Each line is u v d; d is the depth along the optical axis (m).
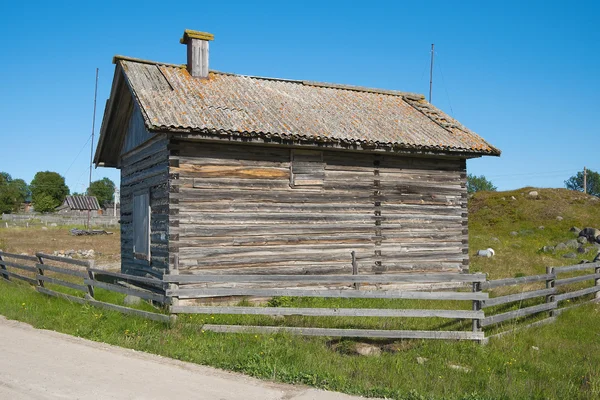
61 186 117.69
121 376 6.62
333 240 13.60
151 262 13.34
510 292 13.86
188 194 12.12
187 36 14.98
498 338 9.30
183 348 7.96
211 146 12.44
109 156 17.22
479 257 21.89
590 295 13.23
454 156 14.94
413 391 6.48
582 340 9.96
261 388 6.42
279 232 13.00
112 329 9.23
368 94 17.92
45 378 6.41
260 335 8.69
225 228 12.44
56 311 10.66
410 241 14.55
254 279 9.18
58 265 21.22
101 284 11.06
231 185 12.56
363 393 6.41
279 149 13.17
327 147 13.01
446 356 8.45
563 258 21.78
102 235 44.19
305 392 6.35
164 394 6.01
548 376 7.68
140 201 14.34
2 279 15.34
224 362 7.32
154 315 9.48
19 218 74.06
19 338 8.58
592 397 6.71
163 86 13.62
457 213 15.23
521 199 34.16
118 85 14.68
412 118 16.25
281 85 16.47
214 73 15.63
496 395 6.62
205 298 12.08
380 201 14.23
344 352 8.62
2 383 6.16
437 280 9.20
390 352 8.66
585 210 31.52
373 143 13.30
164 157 12.49
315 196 13.48
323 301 11.87
